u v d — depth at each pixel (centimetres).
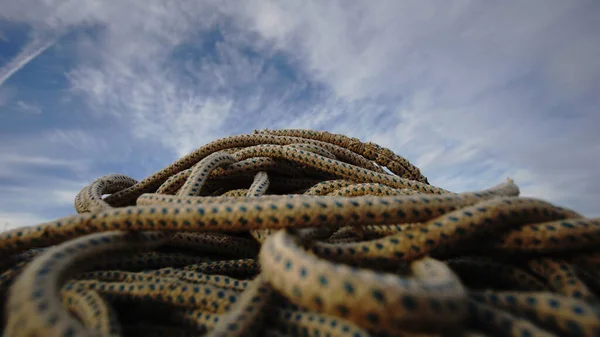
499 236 10
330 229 14
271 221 10
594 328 7
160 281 11
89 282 11
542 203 10
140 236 12
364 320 7
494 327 7
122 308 11
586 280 10
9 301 7
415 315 6
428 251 10
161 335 10
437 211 11
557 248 9
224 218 10
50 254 8
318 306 7
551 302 8
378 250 10
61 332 6
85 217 11
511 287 10
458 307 7
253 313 8
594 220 9
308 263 7
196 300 10
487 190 13
